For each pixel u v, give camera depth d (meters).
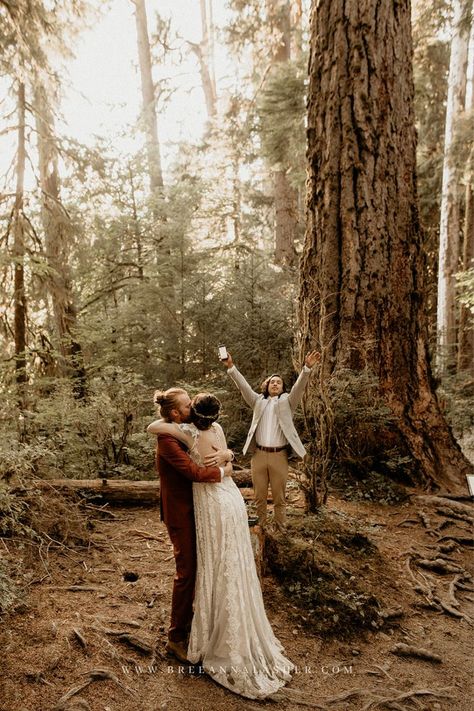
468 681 3.39
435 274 18.30
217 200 15.73
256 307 9.50
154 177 13.09
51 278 9.81
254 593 3.25
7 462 4.58
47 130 10.28
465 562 4.96
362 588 4.12
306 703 3.03
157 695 2.95
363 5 7.05
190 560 3.18
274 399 4.88
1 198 9.54
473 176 14.23
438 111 17.31
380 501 6.16
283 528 4.54
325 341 7.15
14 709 2.69
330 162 7.23
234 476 6.11
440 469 6.82
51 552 4.36
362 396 6.52
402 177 7.27
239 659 3.06
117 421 6.85
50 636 3.23
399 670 3.45
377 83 7.11
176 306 10.24
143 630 3.45
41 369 9.61
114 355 10.19
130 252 12.01
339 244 7.24
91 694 2.87
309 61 7.55
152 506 5.62
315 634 3.68
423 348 7.34
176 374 9.82
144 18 15.94
